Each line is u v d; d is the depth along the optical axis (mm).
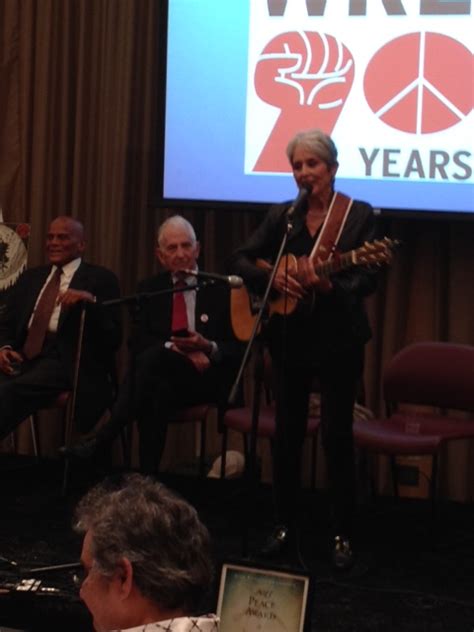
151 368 4141
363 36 4676
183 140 4844
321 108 4715
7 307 4770
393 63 4645
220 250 5027
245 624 2580
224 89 4812
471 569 3588
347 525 3441
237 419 4117
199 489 4605
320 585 3330
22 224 4969
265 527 4016
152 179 5059
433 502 3854
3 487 4539
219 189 4820
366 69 4672
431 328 4770
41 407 4469
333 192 3373
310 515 4242
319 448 4863
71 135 5258
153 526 1338
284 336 3236
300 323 3336
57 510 4172
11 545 3666
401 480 4738
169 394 4156
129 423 4117
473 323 4711
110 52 5109
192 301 4410
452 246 4711
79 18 5184
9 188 5324
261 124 4781
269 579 2592
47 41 5219
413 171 4617
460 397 4203
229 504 4367
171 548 1336
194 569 1346
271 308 3369
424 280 4762
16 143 5324
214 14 4812
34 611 3152
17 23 5281
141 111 5137
